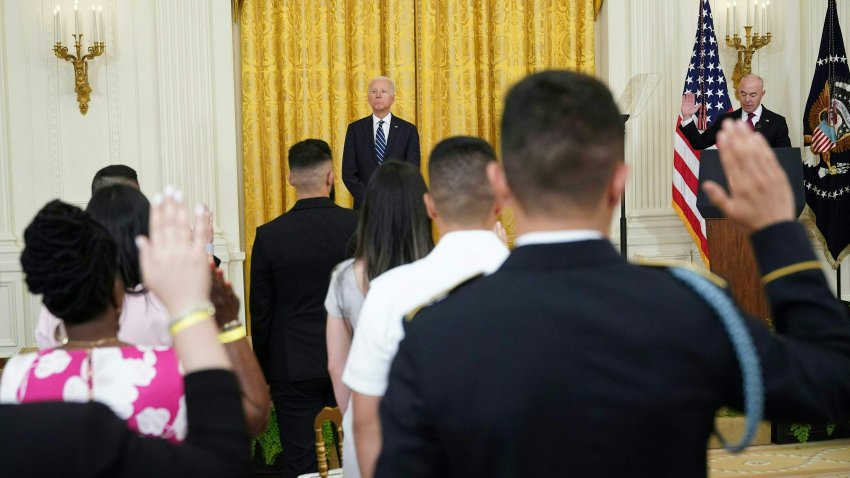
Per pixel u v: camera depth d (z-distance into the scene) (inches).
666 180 299.1
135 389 58.4
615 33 298.4
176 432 58.9
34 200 266.1
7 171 262.5
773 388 44.9
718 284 47.8
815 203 280.5
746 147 47.2
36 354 60.0
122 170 166.1
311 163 150.2
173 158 272.8
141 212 86.7
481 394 45.4
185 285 49.1
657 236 296.8
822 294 46.5
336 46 286.5
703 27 279.6
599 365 45.0
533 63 296.0
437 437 46.5
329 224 149.5
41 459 44.3
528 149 47.2
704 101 280.1
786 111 304.0
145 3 271.7
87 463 44.5
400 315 80.9
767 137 273.1
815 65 300.7
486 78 295.6
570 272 47.4
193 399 47.9
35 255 58.1
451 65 292.5
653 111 296.8
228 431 47.5
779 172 47.3
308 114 286.7
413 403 46.6
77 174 268.5
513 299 46.8
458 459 46.1
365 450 82.6
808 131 281.4
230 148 280.4
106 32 269.4
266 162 285.0
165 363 59.9
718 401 46.5
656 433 44.9
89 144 269.0
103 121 270.1
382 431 47.7
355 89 289.1
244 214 285.6
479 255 83.3
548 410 44.9
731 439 219.0
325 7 285.1
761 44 290.7
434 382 46.1
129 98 271.3
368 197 103.5
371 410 82.0
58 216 58.2
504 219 287.4
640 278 47.4
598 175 47.4
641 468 44.9
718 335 46.1
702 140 275.6
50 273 57.8
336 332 109.2
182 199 50.1
